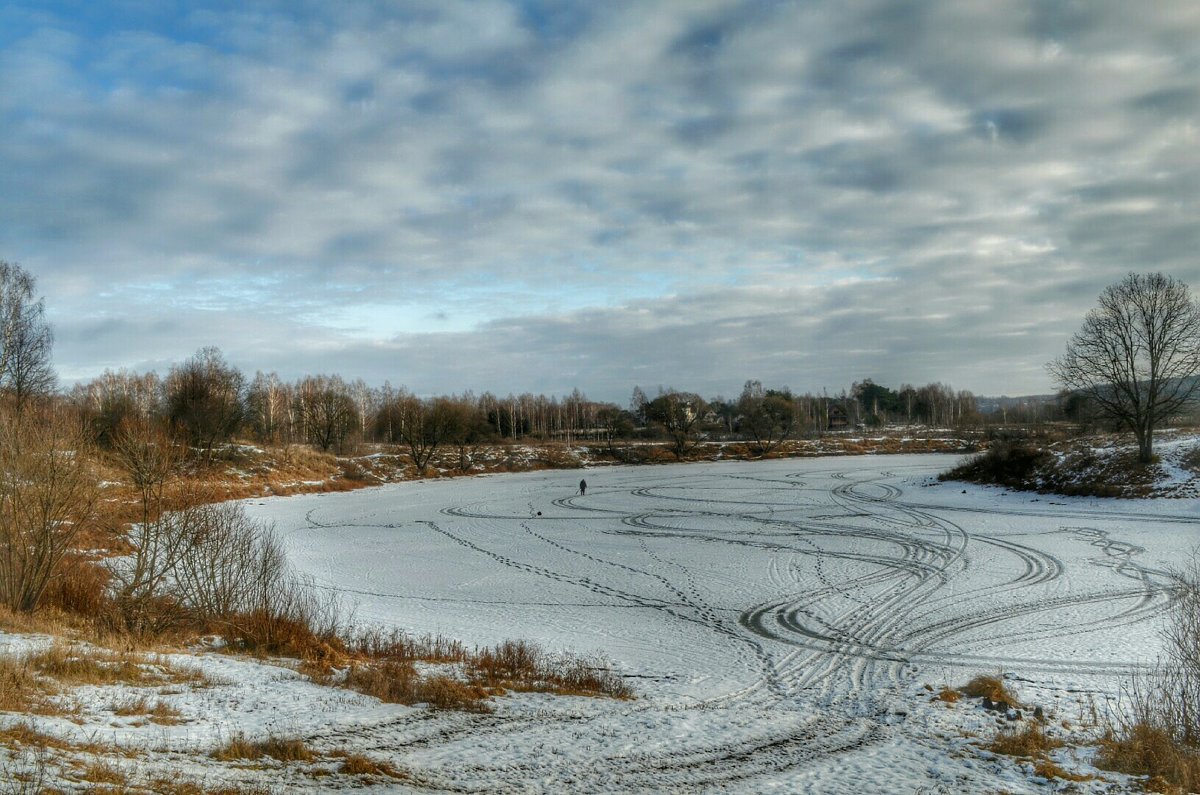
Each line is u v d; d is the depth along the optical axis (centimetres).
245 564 2361
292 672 1722
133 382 11475
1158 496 5309
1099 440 6700
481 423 12988
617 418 15200
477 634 2519
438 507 6800
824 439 14088
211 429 8075
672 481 8962
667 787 1123
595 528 5241
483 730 1387
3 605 2061
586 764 1216
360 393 15038
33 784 794
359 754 1180
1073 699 1739
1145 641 2295
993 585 3133
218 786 924
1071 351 6356
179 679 1552
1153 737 1270
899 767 1227
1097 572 3309
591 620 2730
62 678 1413
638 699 1753
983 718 1554
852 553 3988
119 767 945
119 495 2484
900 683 1942
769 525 5122
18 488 2173
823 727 1492
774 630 2550
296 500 7538
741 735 1420
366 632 2311
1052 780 1140
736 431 16800
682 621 2700
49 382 6669
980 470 7194
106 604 2306
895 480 8075
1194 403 5931
